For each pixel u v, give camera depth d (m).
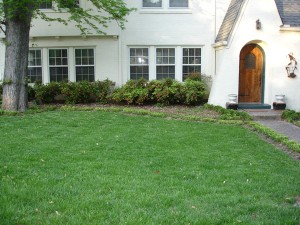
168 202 4.66
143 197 4.79
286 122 11.95
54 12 15.40
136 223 4.02
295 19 14.49
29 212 4.27
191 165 6.53
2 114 11.99
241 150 7.86
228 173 6.09
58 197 4.74
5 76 12.75
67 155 6.96
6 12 12.16
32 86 16.14
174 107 14.35
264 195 5.08
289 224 4.09
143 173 5.93
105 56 16.09
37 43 16.09
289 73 14.05
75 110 13.44
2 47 16.06
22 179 5.45
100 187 5.16
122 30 15.88
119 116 12.11
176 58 16.05
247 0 13.70
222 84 14.09
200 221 4.10
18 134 8.88
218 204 4.64
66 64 16.27
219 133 9.63
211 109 13.64
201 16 15.82
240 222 4.12
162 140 8.57
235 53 13.96
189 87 14.55
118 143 8.14
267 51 14.38
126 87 14.86
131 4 15.77
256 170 6.32
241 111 12.84
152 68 16.09
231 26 13.88
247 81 14.86
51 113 12.52
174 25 15.87
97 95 14.94
